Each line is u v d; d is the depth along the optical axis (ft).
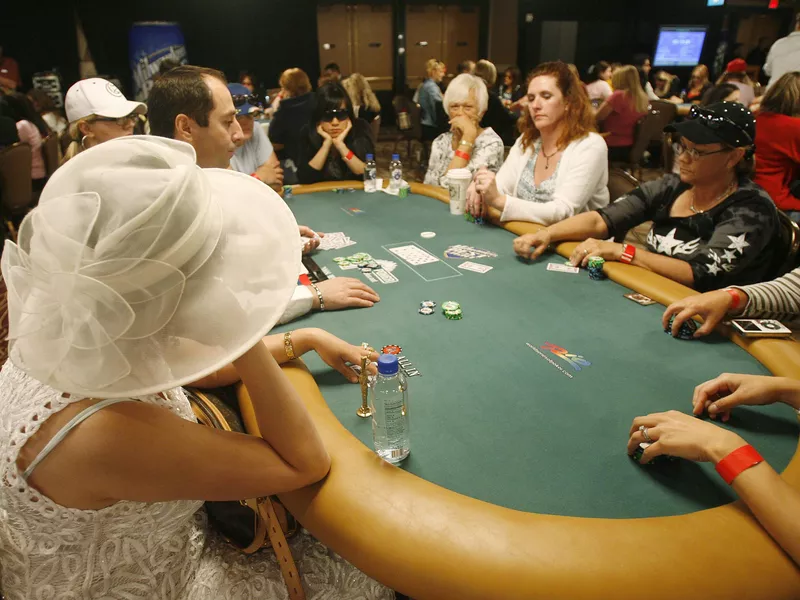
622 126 20.66
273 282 2.70
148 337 2.41
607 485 3.40
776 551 2.82
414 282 6.60
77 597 2.86
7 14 27.71
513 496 3.34
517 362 4.78
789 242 6.54
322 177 13.12
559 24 35.35
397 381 3.56
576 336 5.21
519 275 6.74
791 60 18.03
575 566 2.77
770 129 11.68
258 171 11.91
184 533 3.37
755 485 2.96
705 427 3.33
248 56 33.53
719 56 34.60
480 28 36.17
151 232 2.22
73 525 2.69
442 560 2.91
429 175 12.97
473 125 11.58
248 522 3.51
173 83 6.59
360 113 21.75
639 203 7.58
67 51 29.32
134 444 2.51
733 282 6.43
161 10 30.66
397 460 3.63
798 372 4.34
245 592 3.46
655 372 4.58
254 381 2.97
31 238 2.26
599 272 6.54
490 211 8.91
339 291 5.94
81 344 2.27
